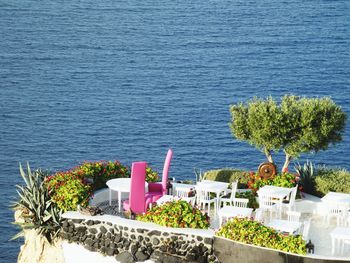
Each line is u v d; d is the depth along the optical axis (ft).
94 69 613.52
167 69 601.21
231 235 71.72
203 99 505.25
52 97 529.45
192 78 567.18
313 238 77.41
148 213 77.56
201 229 74.59
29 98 524.52
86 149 394.93
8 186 328.70
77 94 537.65
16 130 436.76
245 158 360.07
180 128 431.02
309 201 88.28
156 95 524.93
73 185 81.51
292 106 95.25
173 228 74.54
